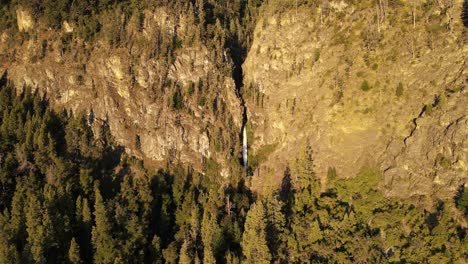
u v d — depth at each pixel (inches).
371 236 4254.4
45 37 6545.3
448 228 4010.8
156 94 6077.8
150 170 5772.6
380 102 4965.6
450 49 4805.6
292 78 5826.8
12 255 4210.1
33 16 6653.5
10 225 4628.4
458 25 4936.0
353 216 4365.2
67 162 5334.6
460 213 4067.4
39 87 6279.5
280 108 5782.5
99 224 4645.7
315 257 4286.4
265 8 6776.6
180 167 5782.5
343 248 4256.9
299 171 5017.2
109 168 5738.2
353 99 5098.4
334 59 5487.2
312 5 6063.0
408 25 5182.1
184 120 5994.1
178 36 6353.3
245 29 6815.9
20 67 6451.8
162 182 5438.0
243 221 4889.3
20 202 4877.0
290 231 4498.0
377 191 4569.4
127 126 5989.2
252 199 5423.2
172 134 5935.0
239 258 4466.0
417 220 4197.8
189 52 6240.2
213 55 6195.9
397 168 4586.6
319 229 4360.2
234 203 5187.0
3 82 6446.9
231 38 6599.4
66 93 6186.0
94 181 5305.1
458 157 4276.6
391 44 5162.4
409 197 4394.7
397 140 4724.4
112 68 6186.0
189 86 6102.4
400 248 4097.0
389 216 4318.4
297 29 6013.8
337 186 4781.0
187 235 4702.3
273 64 6067.9
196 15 6545.3
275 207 4576.8
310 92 5556.1
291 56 5940.0
